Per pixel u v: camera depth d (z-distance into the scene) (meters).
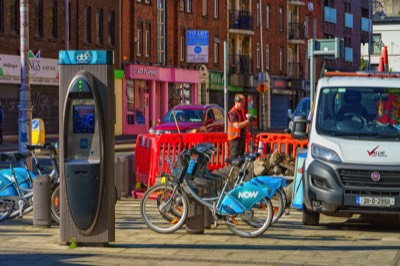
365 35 142.50
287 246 16.97
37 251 16.05
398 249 16.80
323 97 20.33
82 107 16.28
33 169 35.34
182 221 18.30
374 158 19.05
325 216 22.09
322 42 28.22
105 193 16.39
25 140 32.16
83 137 16.30
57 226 19.36
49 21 66.81
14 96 63.16
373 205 18.91
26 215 21.20
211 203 18.25
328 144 19.42
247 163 18.38
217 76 90.94
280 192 19.72
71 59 16.27
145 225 19.75
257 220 18.11
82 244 16.56
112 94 16.38
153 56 79.75
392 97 20.08
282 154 27.22
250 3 97.88
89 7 71.31
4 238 17.61
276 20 106.06
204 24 88.50
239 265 14.85
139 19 77.44
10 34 62.16
